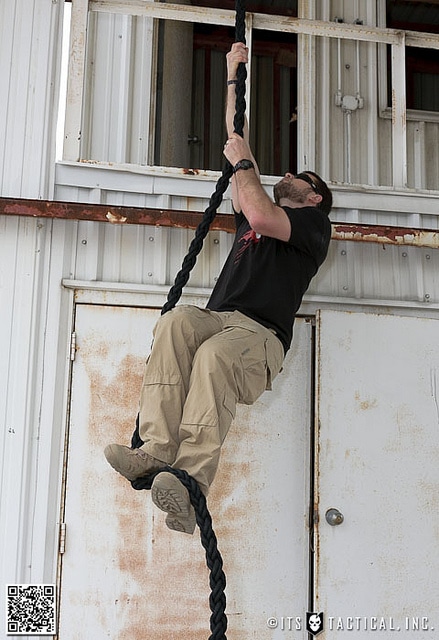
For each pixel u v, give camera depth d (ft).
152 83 20.53
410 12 30.58
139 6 18.53
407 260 19.08
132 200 18.26
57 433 17.12
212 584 11.21
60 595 16.56
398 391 18.10
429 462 17.90
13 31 18.52
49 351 17.35
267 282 13.97
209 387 12.13
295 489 17.57
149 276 17.98
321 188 15.24
